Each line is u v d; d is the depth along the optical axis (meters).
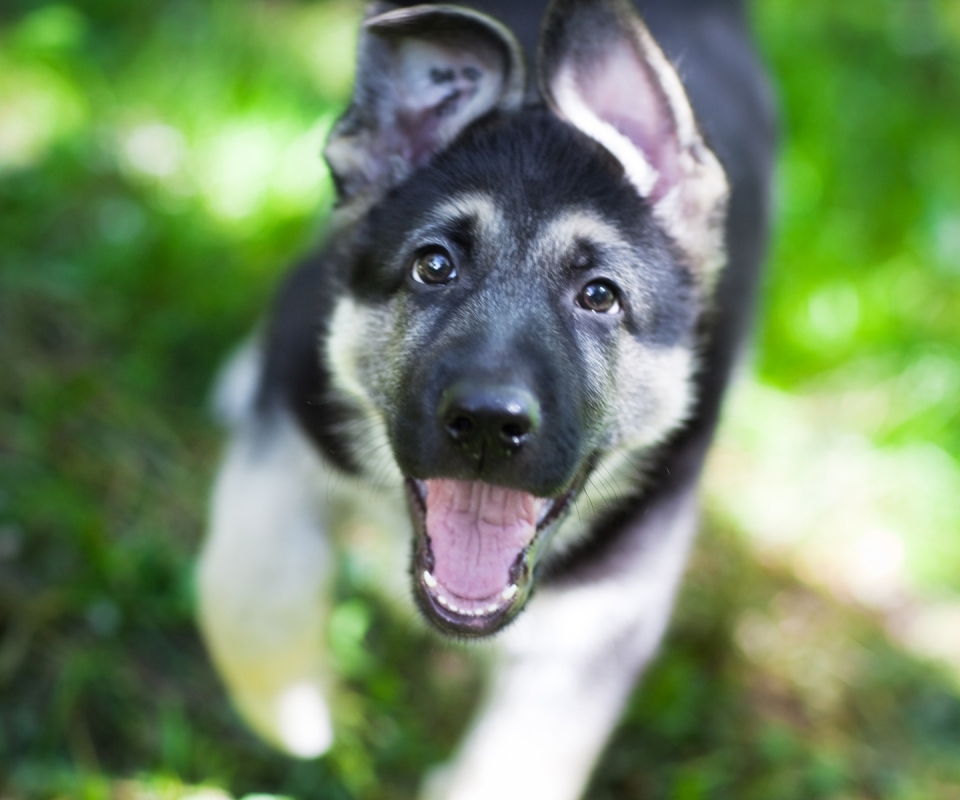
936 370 1.15
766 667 0.98
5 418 0.98
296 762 0.87
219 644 0.84
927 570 1.06
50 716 0.85
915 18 1.71
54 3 1.33
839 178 1.30
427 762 0.89
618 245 0.77
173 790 0.83
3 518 0.92
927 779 0.94
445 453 0.72
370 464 0.81
